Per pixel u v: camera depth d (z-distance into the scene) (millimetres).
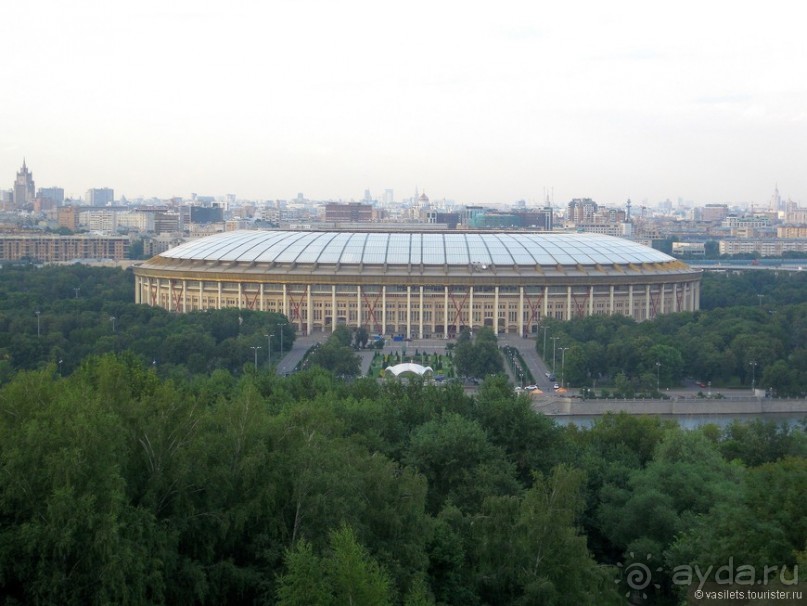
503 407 193500
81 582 113750
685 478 169625
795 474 138875
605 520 165875
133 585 112500
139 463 130625
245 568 125688
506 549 134375
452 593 133000
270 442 137250
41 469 119562
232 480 129750
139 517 118062
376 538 131250
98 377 174500
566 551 131250
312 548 122312
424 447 172500
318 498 126562
